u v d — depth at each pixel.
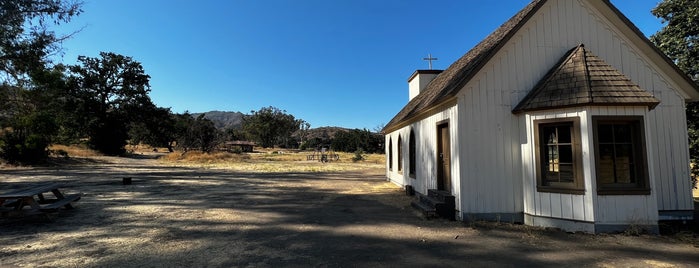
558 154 7.54
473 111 8.17
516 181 8.15
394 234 6.98
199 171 25.05
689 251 5.82
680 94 8.48
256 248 6.01
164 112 54.62
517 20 9.36
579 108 7.16
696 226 7.61
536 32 8.47
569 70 7.79
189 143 43.66
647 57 8.58
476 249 5.96
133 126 59.28
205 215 8.89
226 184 16.52
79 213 9.04
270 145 106.69
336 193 13.34
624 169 7.25
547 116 7.59
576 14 8.61
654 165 8.22
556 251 5.83
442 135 9.90
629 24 8.46
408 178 13.64
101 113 48.66
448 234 6.96
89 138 48.66
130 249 5.91
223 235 6.89
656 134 8.32
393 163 17.16
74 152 41.16
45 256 5.50
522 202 8.09
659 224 7.50
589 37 8.59
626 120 7.13
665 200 8.11
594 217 6.91
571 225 7.18
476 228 7.43
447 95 8.33
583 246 6.10
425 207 9.07
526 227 7.54
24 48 18.12
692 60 11.31
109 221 8.09
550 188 7.48
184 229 7.37
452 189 8.64
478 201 8.08
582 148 7.09
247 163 35.94
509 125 8.23
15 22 17.03
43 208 7.82
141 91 51.50
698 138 11.50
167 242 6.35
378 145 69.00
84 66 48.44
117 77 50.75
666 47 11.89
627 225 6.94
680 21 11.48
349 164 36.25
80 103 46.72
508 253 5.73
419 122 12.01
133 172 23.45
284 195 12.75
